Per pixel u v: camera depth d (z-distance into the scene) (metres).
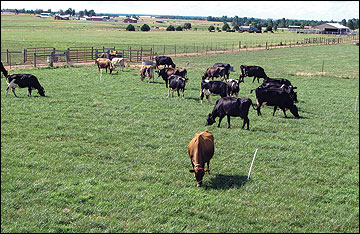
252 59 59.62
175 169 13.43
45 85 28.50
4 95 24.42
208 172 12.86
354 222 10.17
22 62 45.25
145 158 14.32
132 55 58.34
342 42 112.00
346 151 16.30
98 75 34.81
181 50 72.50
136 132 17.55
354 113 24.52
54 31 137.75
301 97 29.20
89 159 14.09
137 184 11.95
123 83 30.98
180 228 9.49
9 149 14.59
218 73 32.03
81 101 23.52
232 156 14.95
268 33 168.12
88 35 117.12
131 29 157.62
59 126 17.91
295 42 105.19
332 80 40.16
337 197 11.69
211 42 98.62
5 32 118.75
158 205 10.65
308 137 18.31
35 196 10.91
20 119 18.94
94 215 9.98
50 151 14.70
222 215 10.26
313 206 11.05
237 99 18.34
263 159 14.80
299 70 48.59
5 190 11.16
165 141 16.44
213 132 18.17
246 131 18.55
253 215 10.37
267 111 23.58
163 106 23.25
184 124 19.34
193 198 11.07
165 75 29.80
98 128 17.95
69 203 10.60
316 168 14.16
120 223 9.65
